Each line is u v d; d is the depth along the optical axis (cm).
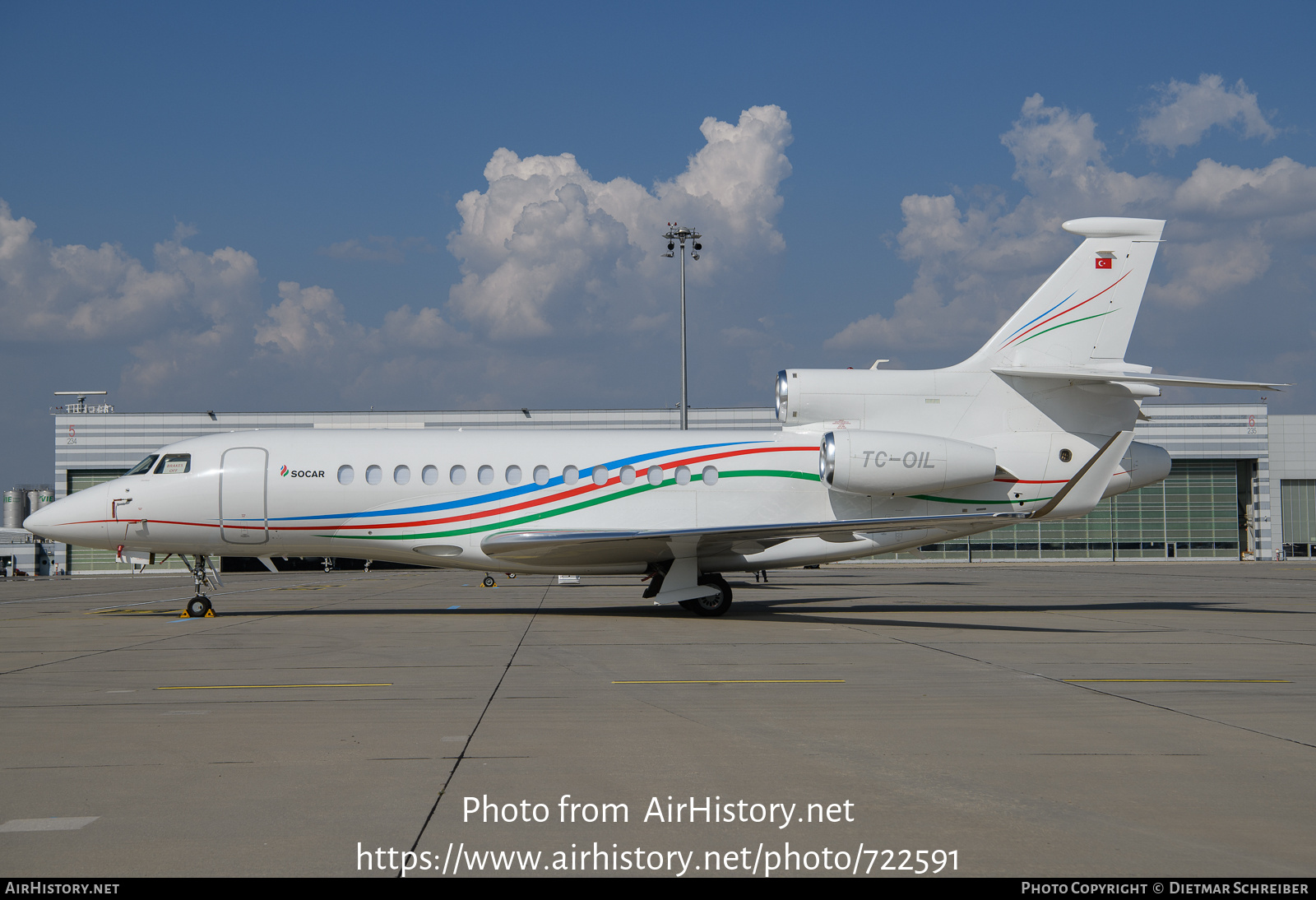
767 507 1842
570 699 934
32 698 941
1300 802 591
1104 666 1175
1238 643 1422
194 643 1411
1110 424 1888
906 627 1659
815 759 698
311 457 1820
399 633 1552
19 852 500
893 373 1870
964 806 582
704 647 1355
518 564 1856
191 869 477
